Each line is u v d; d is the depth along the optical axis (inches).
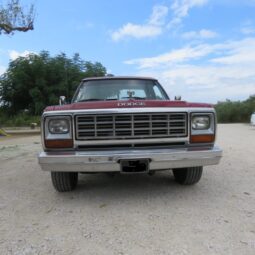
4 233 125.8
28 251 110.2
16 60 1059.3
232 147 368.5
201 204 156.7
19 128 918.4
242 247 109.7
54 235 123.3
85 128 147.2
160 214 143.5
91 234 123.6
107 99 206.1
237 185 192.4
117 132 146.9
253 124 879.1
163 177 215.2
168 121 150.0
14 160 302.7
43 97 1016.9
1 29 449.1
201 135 154.3
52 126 149.6
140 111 146.6
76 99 209.9
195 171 180.5
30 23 456.4
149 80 225.3
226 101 1526.8
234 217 138.3
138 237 119.8
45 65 1038.4
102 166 145.9
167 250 108.8
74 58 1105.4
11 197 175.0
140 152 146.1
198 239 116.7
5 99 1083.3
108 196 173.3
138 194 175.8
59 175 172.4
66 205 159.6
